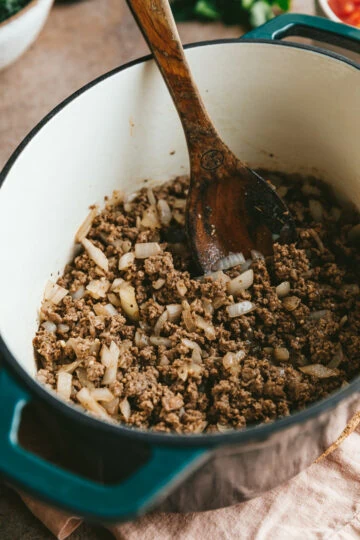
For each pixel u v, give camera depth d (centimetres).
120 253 53
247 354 49
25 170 47
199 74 53
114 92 51
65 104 48
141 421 45
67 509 34
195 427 44
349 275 52
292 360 48
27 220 48
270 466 41
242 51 51
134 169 56
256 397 46
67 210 52
